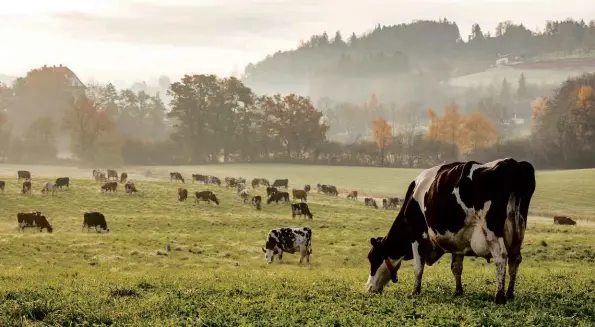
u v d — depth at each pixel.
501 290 12.64
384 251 15.38
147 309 12.91
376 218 60.28
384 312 12.71
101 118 150.12
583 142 144.75
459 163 13.56
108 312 12.62
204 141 155.38
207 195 66.81
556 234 45.78
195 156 155.12
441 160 153.12
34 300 13.50
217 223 51.69
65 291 14.69
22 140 152.50
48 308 12.86
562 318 11.70
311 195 84.19
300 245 33.75
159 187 77.12
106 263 31.22
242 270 28.59
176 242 39.81
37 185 73.12
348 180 114.00
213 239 41.88
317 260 35.19
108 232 46.09
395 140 160.75
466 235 13.09
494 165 12.55
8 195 64.62
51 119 160.75
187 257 34.66
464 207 12.92
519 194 12.48
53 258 32.00
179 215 57.22
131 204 63.66
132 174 118.31
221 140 156.75
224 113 160.88
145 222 51.06
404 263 31.11
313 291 15.12
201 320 11.88
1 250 33.16
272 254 33.88
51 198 64.50
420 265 14.65
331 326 11.40
